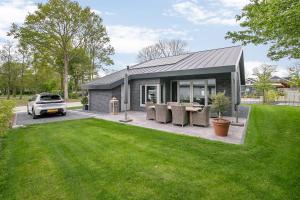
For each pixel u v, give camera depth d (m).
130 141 5.39
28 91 35.75
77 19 24.30
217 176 3.23
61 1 23.11
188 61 11.34
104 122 8.48
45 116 10.51
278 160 3.85
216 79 9.91
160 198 2.64
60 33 24.23
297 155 4.11
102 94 12.74
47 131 6.78
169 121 8.27
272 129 6.57
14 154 4.43
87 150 4.67
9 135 6.19
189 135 5.95
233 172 3.36
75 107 16.62
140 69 14.01
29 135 6.21
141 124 7.88
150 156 4.20
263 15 4.46
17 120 9.14
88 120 9.07
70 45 26.17
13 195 2.77
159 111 8.07
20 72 26.72
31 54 25.00
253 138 5.44
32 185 3.03
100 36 27.50
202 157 4.09
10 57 25.22
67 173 3.43
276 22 4.19
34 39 22.89
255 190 2.79
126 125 7.71
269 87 18.64
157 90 11.23
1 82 25.97
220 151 4.42
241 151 4.39
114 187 2.94
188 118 7.79
